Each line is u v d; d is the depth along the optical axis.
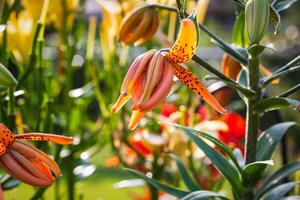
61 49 1.28
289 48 3.14
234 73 1.05
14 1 1.08
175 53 0.79
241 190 0.95
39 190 1.05
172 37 1.29
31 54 1.06
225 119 1.29
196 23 0.80
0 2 1.02
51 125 1.13
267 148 0.96
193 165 1.30
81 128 1.27
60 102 1.33
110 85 1.29
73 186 1.22
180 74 0.81
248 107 0.92
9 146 0.81
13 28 1.18
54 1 1.19
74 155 1.24
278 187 0.96
